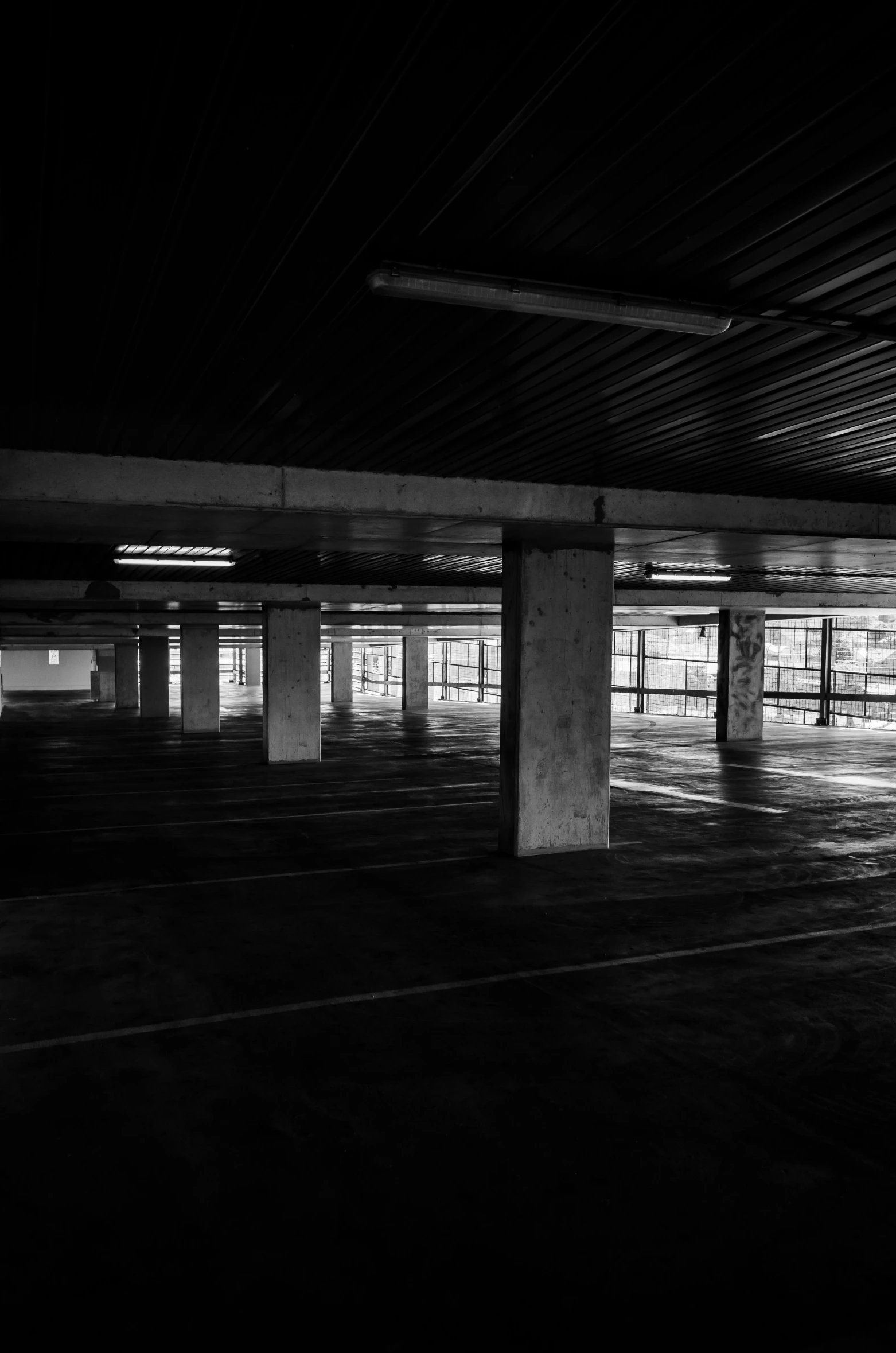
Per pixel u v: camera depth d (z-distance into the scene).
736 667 29.91
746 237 4.43
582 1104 5.60
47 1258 4.09
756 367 6.36
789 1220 4.38
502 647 13.13
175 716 42.34
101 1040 6.62
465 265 4.70
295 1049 6.45
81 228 4.21
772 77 3.23
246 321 5.36
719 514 11.62
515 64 3.12
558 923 9.64
